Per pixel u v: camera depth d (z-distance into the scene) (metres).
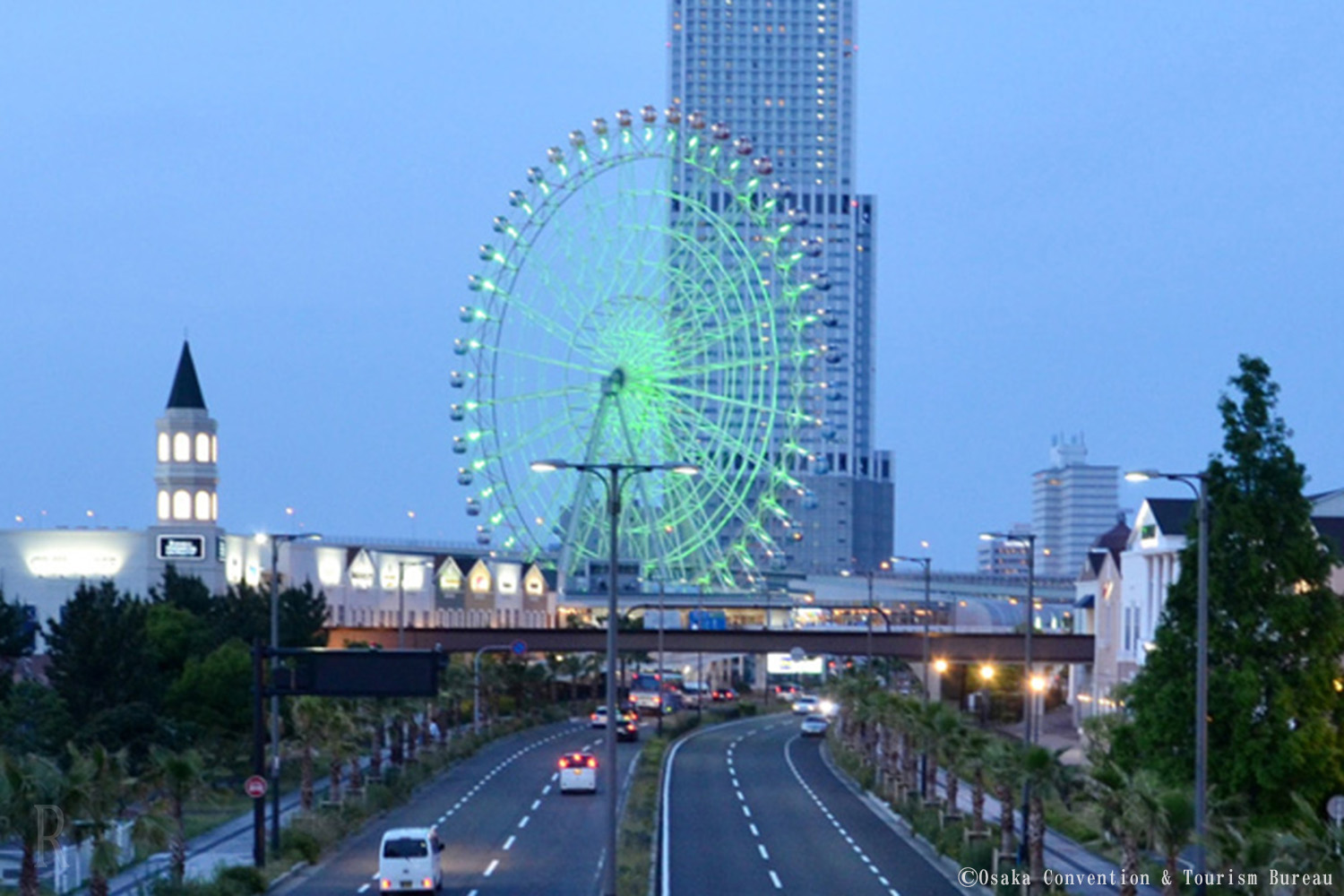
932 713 78.94
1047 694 168.00
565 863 63.22
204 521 140.25
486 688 139.62
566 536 116.19
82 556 138.25
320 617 118.88
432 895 54.72
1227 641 55.31
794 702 191.38
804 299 123.12
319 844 66.12
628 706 144.88
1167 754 55.50
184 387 141.00
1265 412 56.00
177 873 53.56
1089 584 151.62
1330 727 53.88
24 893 42.81
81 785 43.94
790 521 119.06
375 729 90.94
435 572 176.12
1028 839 59.28
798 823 79.12
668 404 115.00
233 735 93.44
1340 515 97.38
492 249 116.31
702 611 175.88
